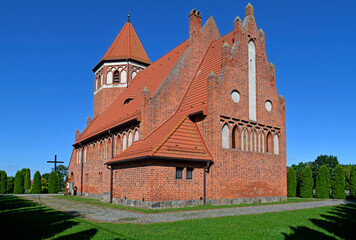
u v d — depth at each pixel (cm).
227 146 2547
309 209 2167
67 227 1340
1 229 1302
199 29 3225
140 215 1772
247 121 2720
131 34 4822
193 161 2344
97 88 4775
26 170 6353
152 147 2248
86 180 4059
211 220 1541
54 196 4031
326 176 4034
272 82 3042
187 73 3039
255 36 2948
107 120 3778
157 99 2778
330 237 1188
